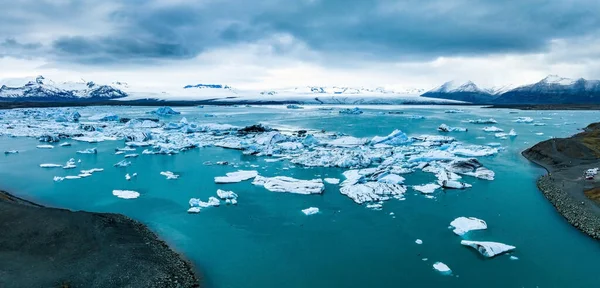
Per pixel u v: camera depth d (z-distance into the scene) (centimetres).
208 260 3184
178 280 2789
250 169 6212
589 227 3650
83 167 6400
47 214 3434
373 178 5406
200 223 3938
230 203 4522
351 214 4166
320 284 2836
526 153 7244
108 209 4341
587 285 2797
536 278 2891
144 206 4444
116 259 2917
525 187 5106
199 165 6531
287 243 3491
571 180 5019
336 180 5412
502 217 4047
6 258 2847
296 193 4875
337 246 3428
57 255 2933
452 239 3553
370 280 2888
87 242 3119
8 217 3350
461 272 2986
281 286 2808
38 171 6119
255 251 3341
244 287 2792
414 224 3891
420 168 6084
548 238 3538
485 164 6481
